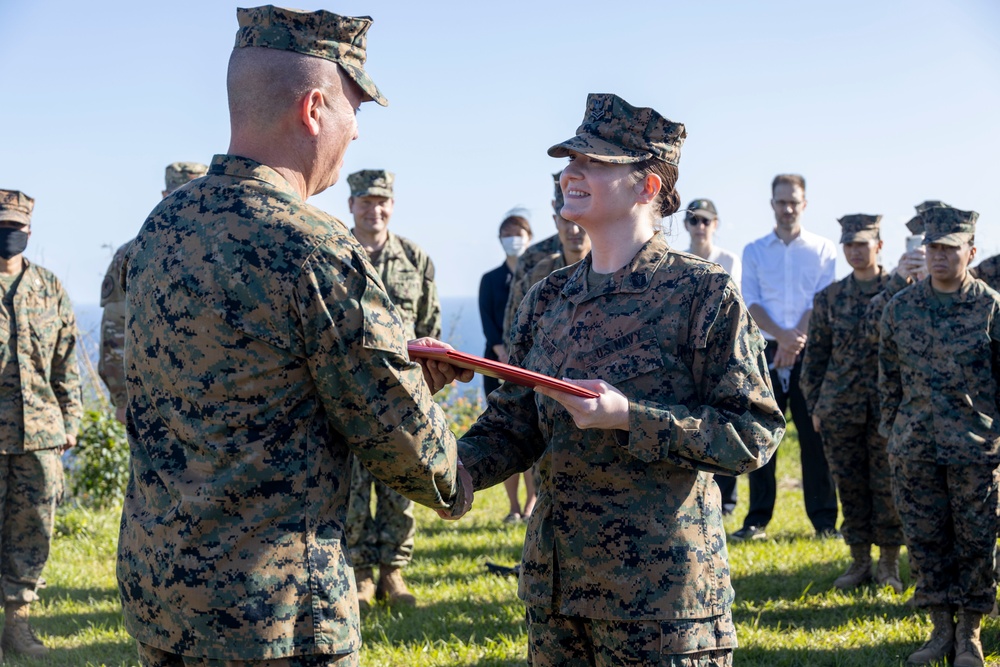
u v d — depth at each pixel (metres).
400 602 6.02
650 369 2.67
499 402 3.04
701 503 2.69
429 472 2.43
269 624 2.23
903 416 5.17
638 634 2.60
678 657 2.59
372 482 6.00
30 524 5.41
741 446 2.58
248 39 2.42
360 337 2.29
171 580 2.27
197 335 2.27
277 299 2.24
